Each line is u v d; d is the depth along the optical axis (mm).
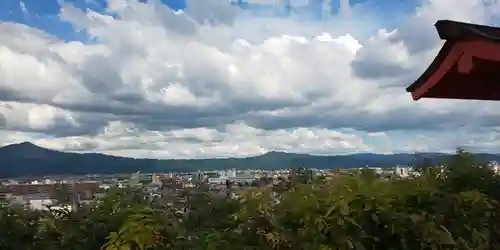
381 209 4328
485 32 3881
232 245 4266
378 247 4363
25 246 4203
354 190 4434
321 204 4328
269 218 4453
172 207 4652
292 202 4414
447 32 3984
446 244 4492
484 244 4750
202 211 4637
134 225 4156
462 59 3990
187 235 4328
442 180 5227
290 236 4281
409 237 4410
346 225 4199
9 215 4230
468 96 4676
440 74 4238
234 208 4688
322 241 4199
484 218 4820
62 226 4359
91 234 4344
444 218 4680
